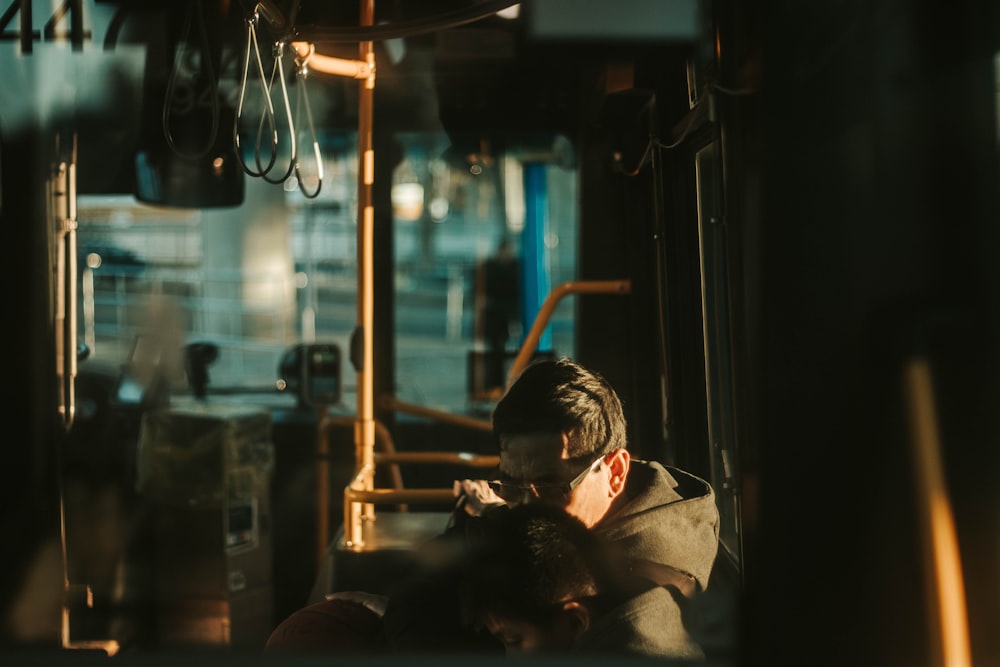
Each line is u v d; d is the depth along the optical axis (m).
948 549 1.22
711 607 1.54
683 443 2.16
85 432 3.25
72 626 2.90
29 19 2.33
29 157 2.37
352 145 3.81
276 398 5.32
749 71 1.31
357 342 3.12
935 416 1.22
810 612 1.25
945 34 1.24
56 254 2.51
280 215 7.89
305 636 1.65
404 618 1.58
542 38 2.41
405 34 2.36
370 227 3.13
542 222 4.18
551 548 1.54
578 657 1.28
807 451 1.25
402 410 3.93
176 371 4.39
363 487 2.85
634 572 1.58
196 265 7.63
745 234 1.32
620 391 2.91
